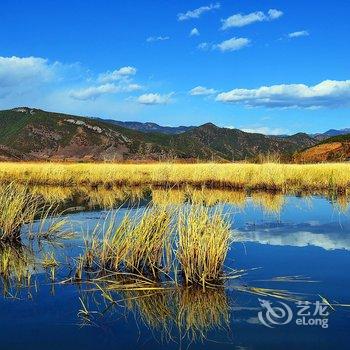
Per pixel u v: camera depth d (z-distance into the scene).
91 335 5.54
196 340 5.38
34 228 12.93
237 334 5.54
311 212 15.19
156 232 8.57
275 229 12.03
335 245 10.06
